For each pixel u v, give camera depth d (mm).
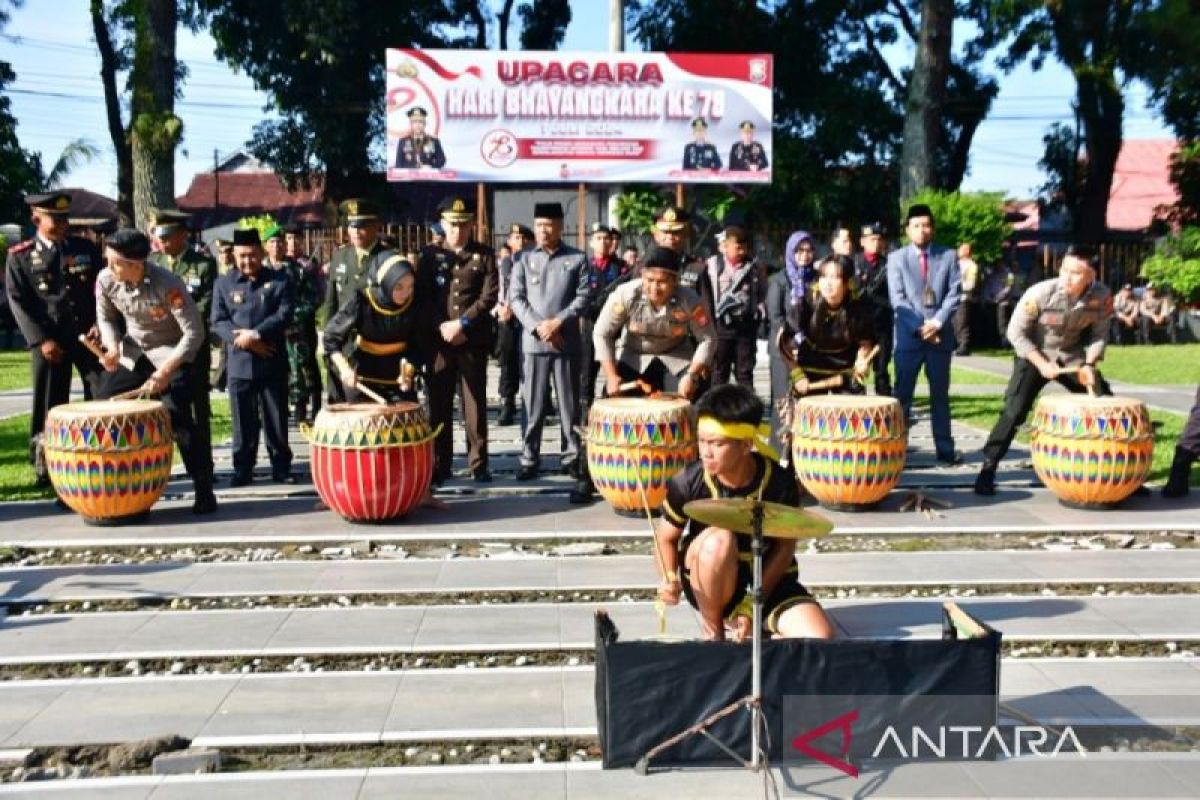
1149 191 47531
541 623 6141
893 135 30969
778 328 9258
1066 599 6520
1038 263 26719
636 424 7887
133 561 7371
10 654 5691
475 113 19656
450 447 9414
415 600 6621
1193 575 6871
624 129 19750
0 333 25719
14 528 7953
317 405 12562
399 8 31719
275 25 30719
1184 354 22438
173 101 26016
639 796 4219
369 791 4285
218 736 4762
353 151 33094
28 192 31703
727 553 4910
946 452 10312
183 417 8258
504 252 14906
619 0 15742
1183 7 23109
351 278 9352
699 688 4445
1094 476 8133
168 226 9227
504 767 4473
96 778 4414
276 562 7293
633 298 8188
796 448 8398
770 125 19797
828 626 4934
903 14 31406
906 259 10227
